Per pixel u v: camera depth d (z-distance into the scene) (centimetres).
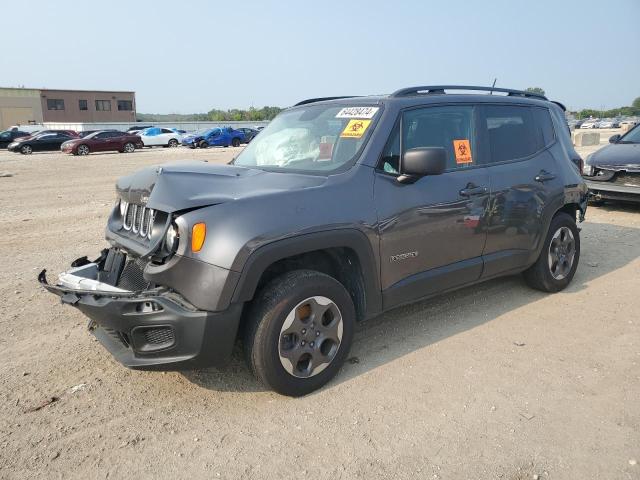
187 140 3528
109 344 347
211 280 303
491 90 493
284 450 293
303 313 339
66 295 338
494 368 379
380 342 423
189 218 307
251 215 315
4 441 303
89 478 274
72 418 325
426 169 359
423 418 320
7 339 432
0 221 913
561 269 526
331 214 342
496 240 455
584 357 394
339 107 431
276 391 336
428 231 398
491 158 459
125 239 361
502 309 488
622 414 321
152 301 307
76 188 1391
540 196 488
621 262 626
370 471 276
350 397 344
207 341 308
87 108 7431
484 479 268
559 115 564
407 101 409
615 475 269
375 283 372
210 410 332
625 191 891
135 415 328
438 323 458
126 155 2777
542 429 307
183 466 282
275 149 432
